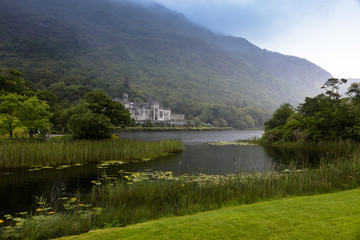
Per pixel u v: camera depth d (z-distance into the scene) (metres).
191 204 10.96
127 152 26.16
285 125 53.09
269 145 47.50
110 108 47.34
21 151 21.47
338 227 6.90
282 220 7.57
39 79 153.25
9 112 30.75
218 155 32.09
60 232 8.37
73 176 17.70
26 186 15.02
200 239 6.35
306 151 36.50
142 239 6.43
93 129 30.88
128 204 11.62
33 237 7.83
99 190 13.71
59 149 22.95
